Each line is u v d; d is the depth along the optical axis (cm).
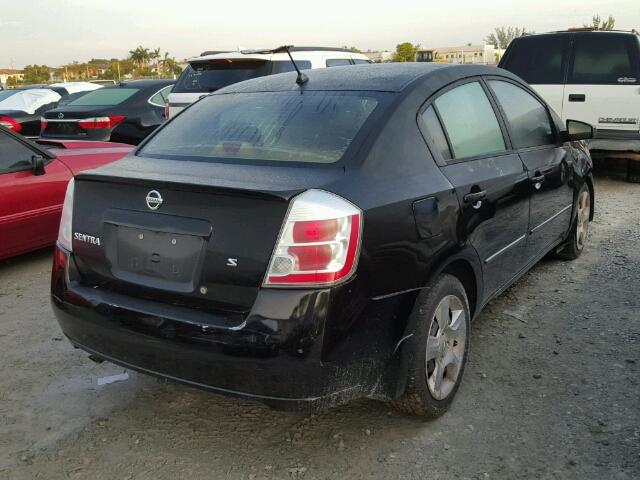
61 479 275
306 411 253
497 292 381
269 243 246
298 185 256
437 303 297
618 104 810
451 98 347
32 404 336
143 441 301
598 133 827
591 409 316
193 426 313
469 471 272
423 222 287
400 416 316
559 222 476
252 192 248
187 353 256
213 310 258
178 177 275
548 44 857
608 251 571
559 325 418
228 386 255
